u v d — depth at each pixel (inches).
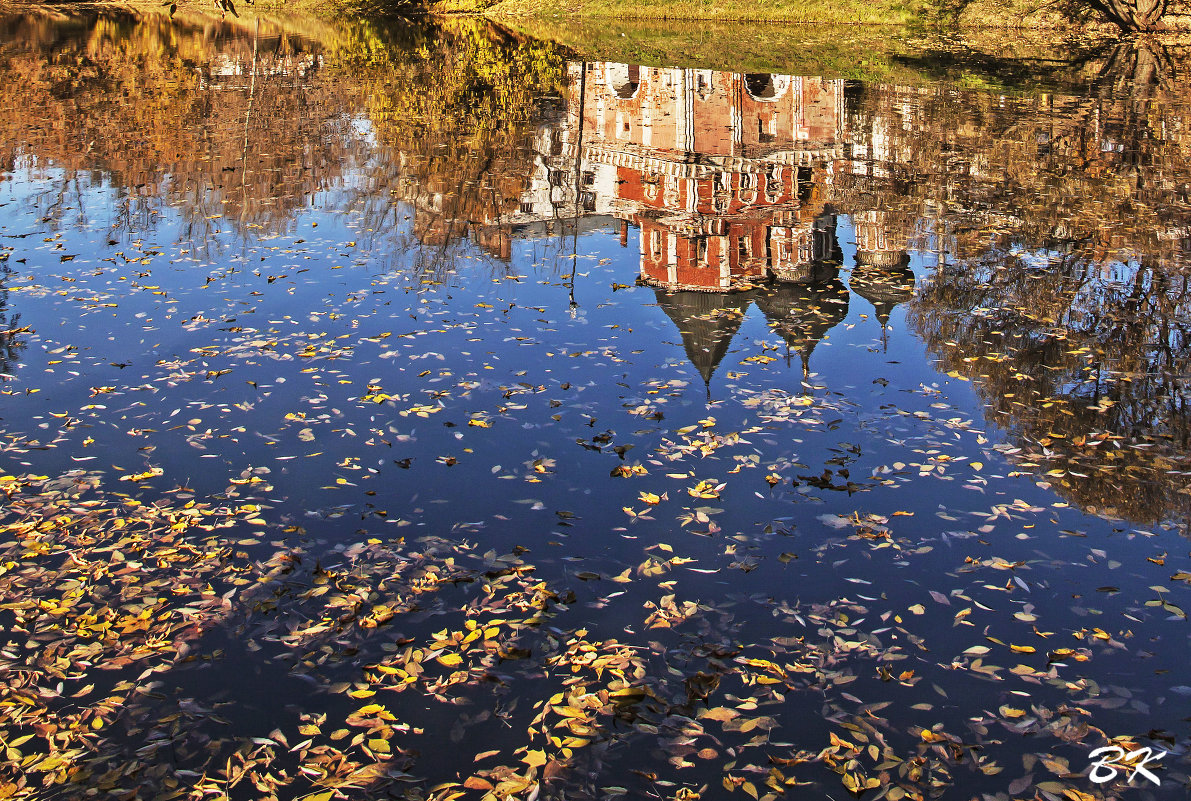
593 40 2122.3
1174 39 1872.5
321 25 2519.7
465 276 577.9
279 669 259.6
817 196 796.6
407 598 287.1
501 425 394.0
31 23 2420.0
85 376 433.1
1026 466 366.0
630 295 550.9
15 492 338.6
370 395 416.2
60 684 251.0
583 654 263.1
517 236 673.0
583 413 405.7
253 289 547.2
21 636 269.7
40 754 230.4
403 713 245.0
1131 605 288.4
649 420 400.2
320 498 341.1
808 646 268.8
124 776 224.7
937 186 807.1
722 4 2667.3
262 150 941.8
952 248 627.8
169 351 460.8
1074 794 220.5
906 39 2038.6
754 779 226.4
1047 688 254.8
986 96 1279.5
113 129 1040.2
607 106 1302.9
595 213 765.3
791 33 2240.4
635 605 286.7
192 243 634.2
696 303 528.1
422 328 494.6
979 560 308.2
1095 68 1557.6
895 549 313.9
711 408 411.2
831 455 373.4
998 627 279.1
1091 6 1977.1
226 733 238.5
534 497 343.3
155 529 320.2
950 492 348.5
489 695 250.7
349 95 1327.5
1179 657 266.8
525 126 1147.3
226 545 312.8
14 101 1220.5
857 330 495.5
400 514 331.9
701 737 238.2
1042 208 723.4
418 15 2898.6
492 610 282.4
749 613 283.6
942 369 450.0
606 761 230.5
